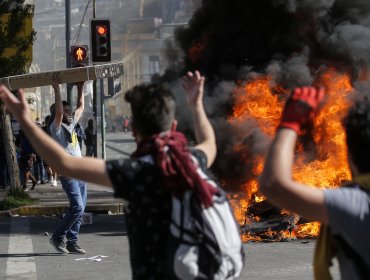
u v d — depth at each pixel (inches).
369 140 207.8
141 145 243.3
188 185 233.9
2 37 1136.2
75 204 660.1
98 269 601.6
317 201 198.7
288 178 198.5
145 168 236.4
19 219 992.9
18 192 1117.1
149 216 234.5
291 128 203.5
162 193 234.7
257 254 660.1
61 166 233.3
